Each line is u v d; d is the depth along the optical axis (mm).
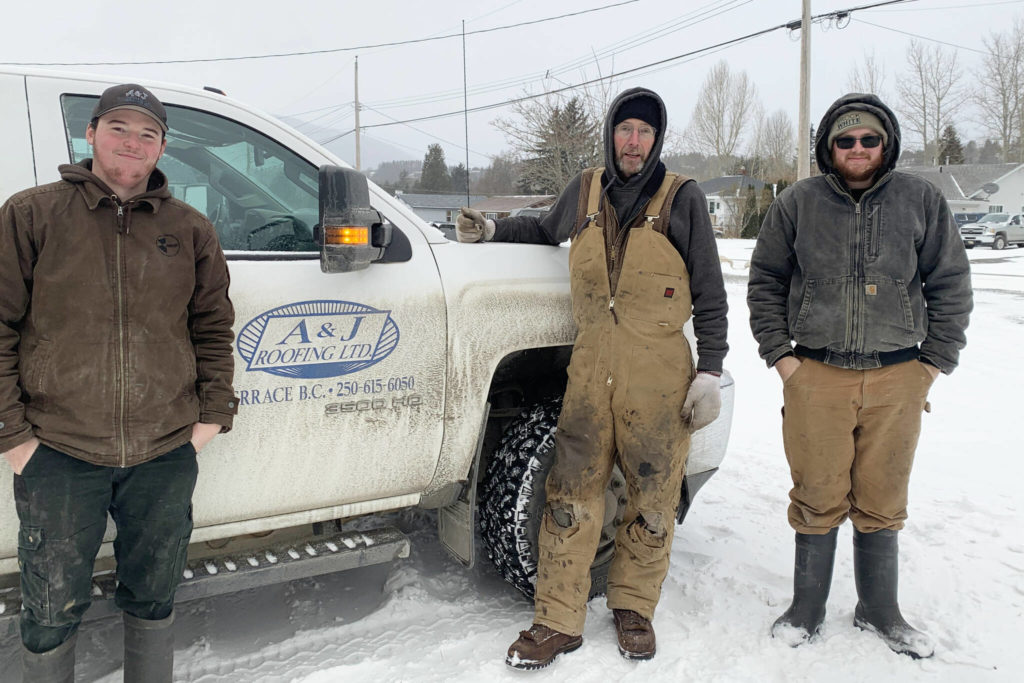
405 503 2629
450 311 2582
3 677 2393
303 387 2346
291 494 2387
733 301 13305
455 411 2619
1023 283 16672
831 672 2568
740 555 3455
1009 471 4504
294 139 2498
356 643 2693
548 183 24016
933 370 2646
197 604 2947
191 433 2041
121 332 1899
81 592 1982
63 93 2209
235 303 2244
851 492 2793
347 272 2350
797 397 2746
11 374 1813
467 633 2771
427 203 29938
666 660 2639
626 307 2598
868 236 2584
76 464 1909
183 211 2004
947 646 2723
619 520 3010
